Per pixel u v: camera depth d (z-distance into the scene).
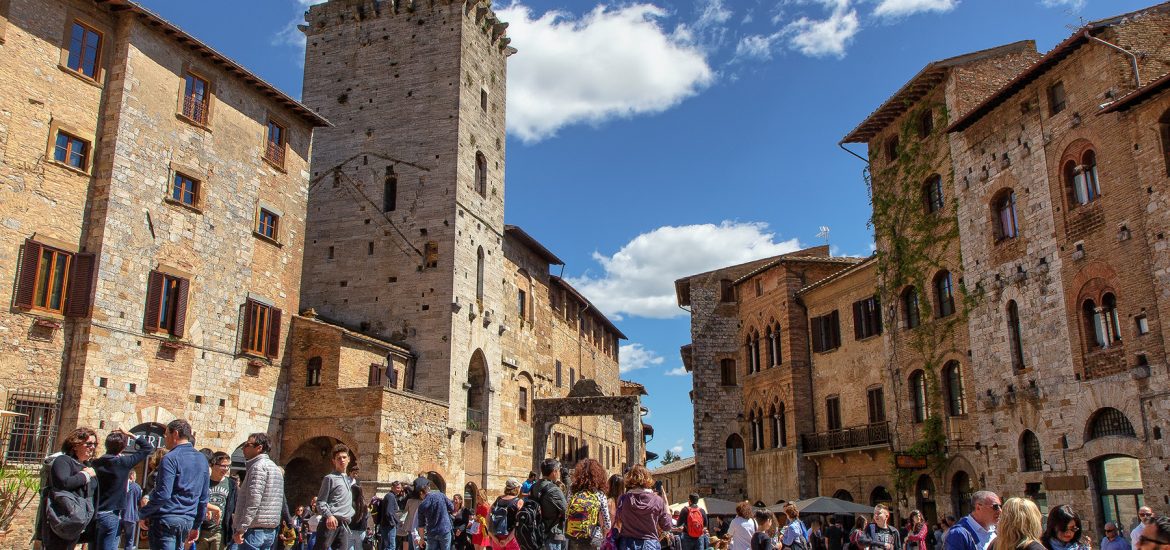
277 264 41.91
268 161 41.88
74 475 13.44
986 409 39.28
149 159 35.00
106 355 32.16
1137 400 31.39
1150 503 30.55
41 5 31.94
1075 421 34.25
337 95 56.84
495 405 55.44
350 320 52.16
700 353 62.28
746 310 61.12
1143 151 31.80
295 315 42.75
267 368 40.38
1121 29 33.59
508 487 17.31
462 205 53.50
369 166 54.84
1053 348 35.66
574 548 14.52
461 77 55.09
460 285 52.12
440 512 20.58
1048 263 36.22
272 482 15.48
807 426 53.66
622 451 89.69
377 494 38.62
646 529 13.95
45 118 31.67
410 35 56.72
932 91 45.06
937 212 44.16
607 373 89.25
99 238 32.53
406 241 52.69
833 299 52.88
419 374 50.00
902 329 45.88
